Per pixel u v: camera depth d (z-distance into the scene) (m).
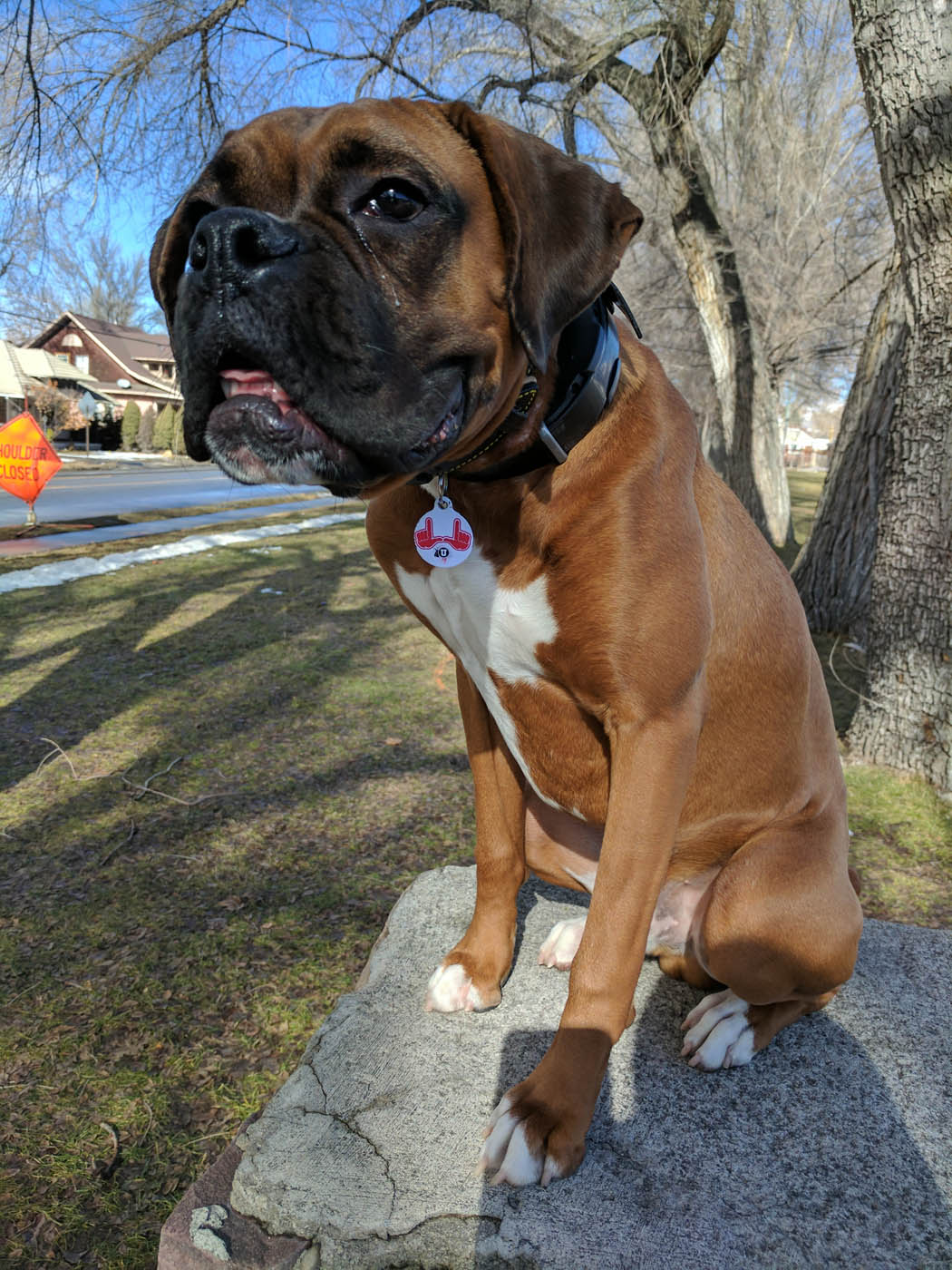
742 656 0.58
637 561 0.50
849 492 2.12
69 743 1.38
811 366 7.62
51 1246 0.57
